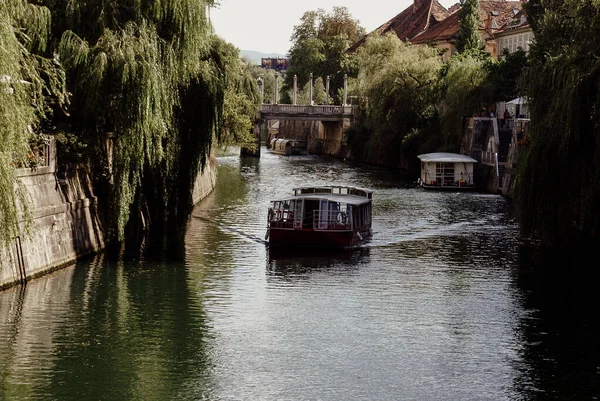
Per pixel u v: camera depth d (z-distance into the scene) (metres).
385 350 27.17
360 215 46.06
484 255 41.84
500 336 28.62
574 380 24.81
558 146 37.12
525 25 102.06
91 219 38.56
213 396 23.33
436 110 91.12
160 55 36.88
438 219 54.09
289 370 25.31
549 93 38.06
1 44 25.41
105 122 36.69
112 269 36.12
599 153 35.72
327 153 125.75
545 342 28.08
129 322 29.27
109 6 35.97
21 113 26.39
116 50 34.81
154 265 37.31
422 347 27.45
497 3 126.81
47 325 28.55
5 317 29.09
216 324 29.45
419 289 34.75
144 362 25.66
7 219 26.81
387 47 100.00
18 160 28.80
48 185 35.06
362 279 36.41
